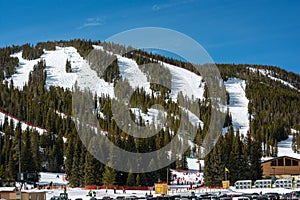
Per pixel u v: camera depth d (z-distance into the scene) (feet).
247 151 310.04
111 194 230.27
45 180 351.46
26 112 609.42
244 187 270.26
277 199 189.26
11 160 322.96
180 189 270.05
